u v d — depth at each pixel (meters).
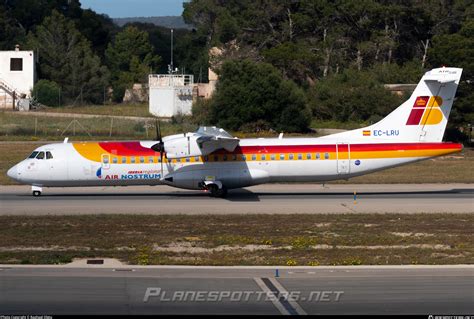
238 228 99.06
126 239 92.19
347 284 69.56
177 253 84.88
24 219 105.25
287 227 99.81
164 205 119.12
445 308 61.56
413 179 158.88
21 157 196.25
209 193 136.12
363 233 95.94
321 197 129.50
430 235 94.88
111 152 128.50
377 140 128.75
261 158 127.75
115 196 131.75
